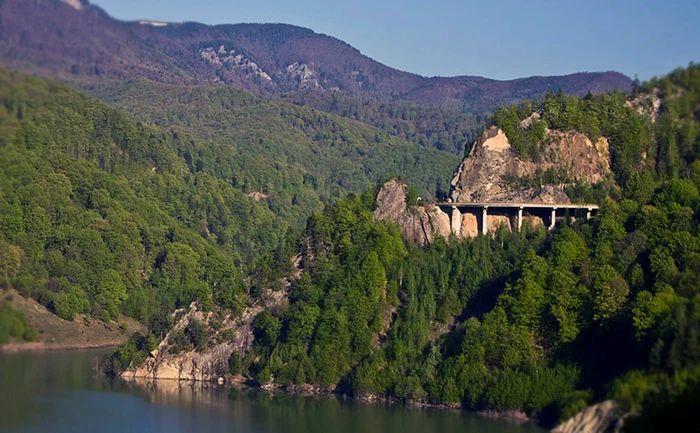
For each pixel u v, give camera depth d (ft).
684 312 570.46
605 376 610.24
